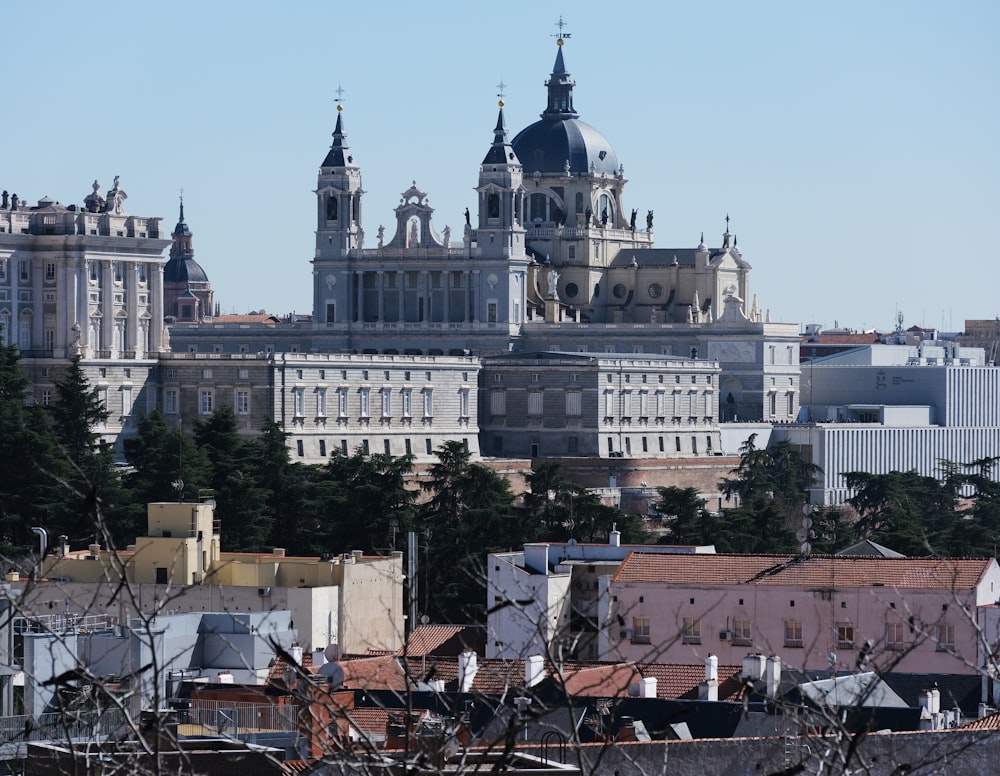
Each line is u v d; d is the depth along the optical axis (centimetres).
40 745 14075
